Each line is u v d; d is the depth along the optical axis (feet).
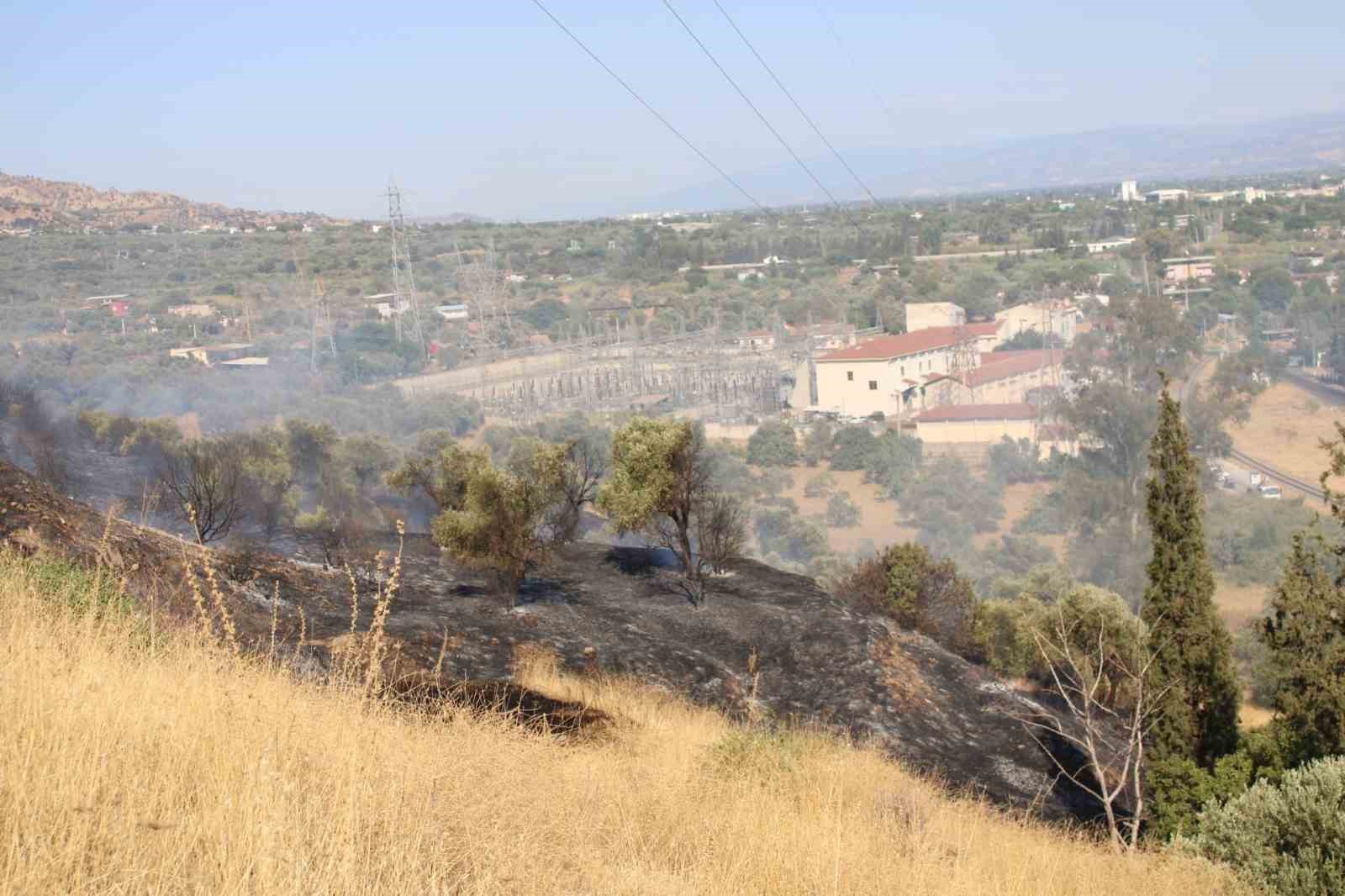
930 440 248.32
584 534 112.57
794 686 62.80
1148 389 236.43
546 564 77.56
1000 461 226.99
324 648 36.58
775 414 274.36
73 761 13.70
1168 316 250.78
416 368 316.40
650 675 57.67
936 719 61.82
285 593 54.29
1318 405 260.21
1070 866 30.66
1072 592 80.23
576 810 20.52
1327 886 28.66
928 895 21.93
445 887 13.98
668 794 24.14
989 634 87.20
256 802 13.42
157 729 15.89
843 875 20.81
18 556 26.89
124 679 18.15
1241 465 228.02
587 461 91.66
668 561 91.50
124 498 78.89
